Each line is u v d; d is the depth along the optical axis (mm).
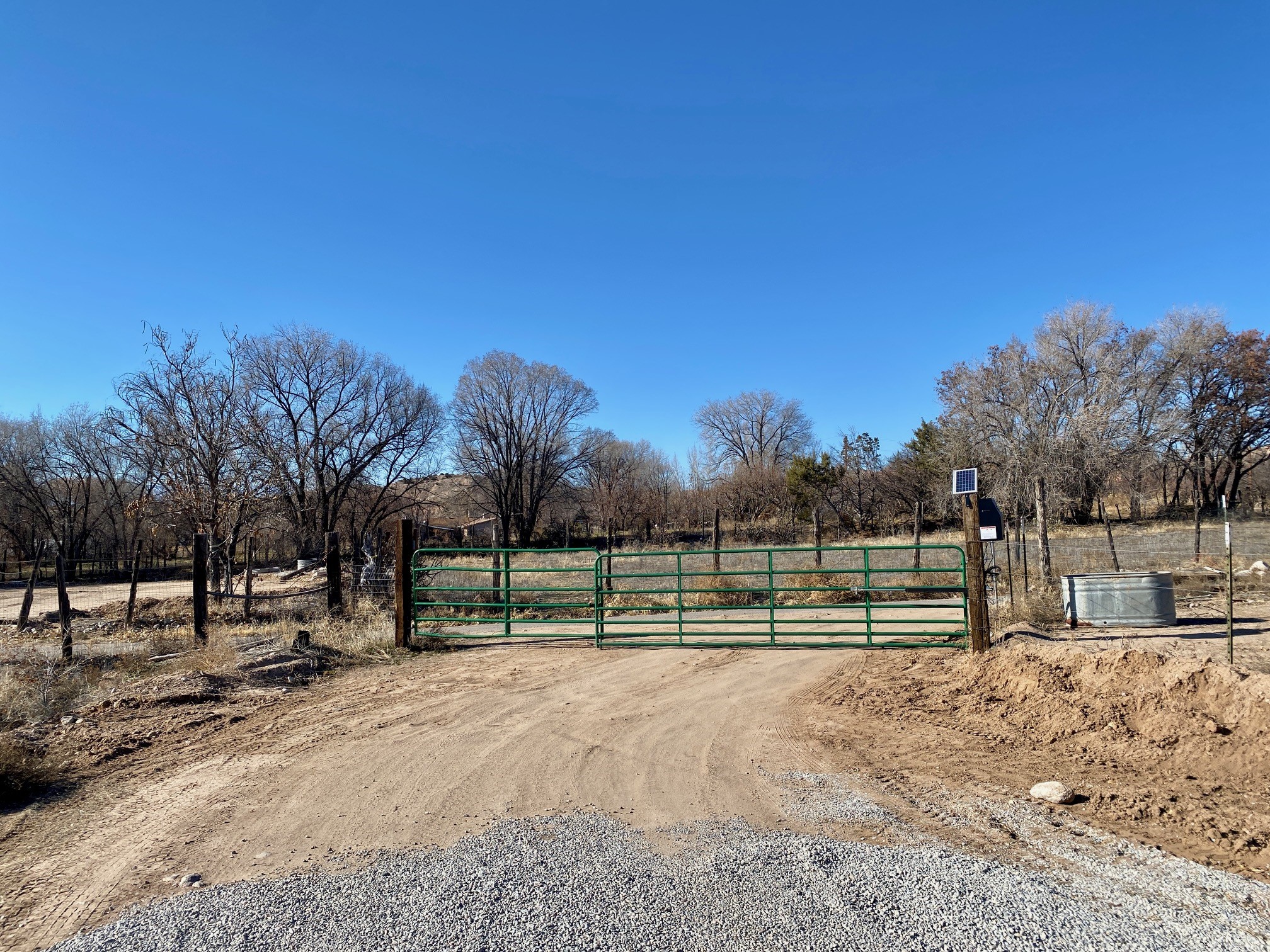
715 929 3682
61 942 3777
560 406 56875
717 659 11445
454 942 3621
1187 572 16516
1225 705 6445
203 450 20016
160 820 5418
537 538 58594
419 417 49688
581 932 3684
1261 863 4379
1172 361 38688
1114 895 3996
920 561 20766
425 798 5785
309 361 44656
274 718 8336
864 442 42812
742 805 5500
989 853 4586
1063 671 7980
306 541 40438
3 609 22422
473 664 11508
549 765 6551
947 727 7512
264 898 4148
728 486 49781
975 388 19516
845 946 3516
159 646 13273
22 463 45750
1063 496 18484
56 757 6781
